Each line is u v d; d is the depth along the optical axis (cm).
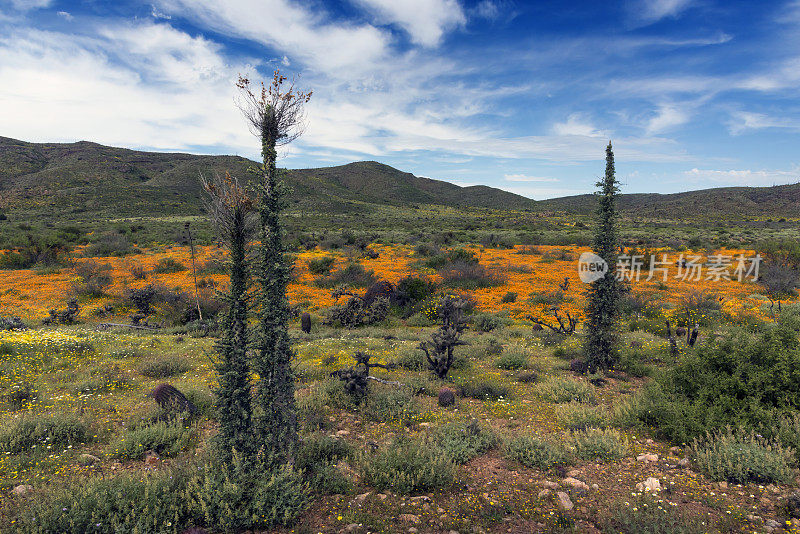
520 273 2989
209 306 1889
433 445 583
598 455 571
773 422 567
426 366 1090
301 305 2064
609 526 402
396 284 2184
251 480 454
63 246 3838
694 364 718
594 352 1027
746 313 1688
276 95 494
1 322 1514
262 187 478
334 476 511
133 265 3148
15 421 637
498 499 465
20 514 401
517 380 994
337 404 820
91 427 682
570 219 10756
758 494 455
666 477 502
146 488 424
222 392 483
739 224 8325
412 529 409
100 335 1436
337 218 10731
